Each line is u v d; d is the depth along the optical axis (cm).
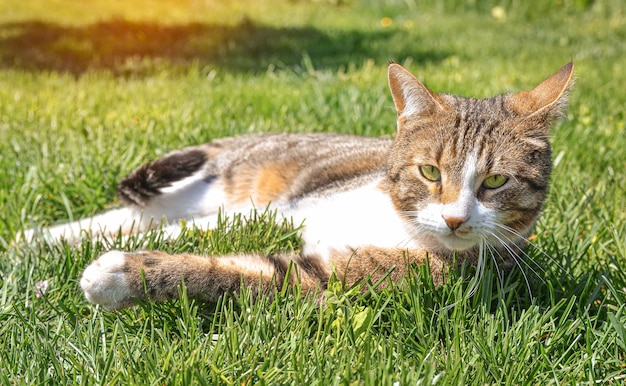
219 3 365
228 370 95
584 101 166
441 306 101
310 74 198
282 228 114
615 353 98
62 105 158
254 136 128
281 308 102
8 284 106
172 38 274
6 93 173
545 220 119
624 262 111
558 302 103
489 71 206
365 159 120
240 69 222
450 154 104
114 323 100
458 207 102
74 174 128
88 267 102
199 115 148
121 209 122
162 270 102
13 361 96
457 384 94
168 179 122
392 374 94
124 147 134
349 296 102
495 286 106
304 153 123
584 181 129
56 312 102
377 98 159
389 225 107
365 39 276
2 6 329
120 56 243
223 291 103
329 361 95
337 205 113
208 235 112
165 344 97
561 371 97
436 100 106
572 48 265
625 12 348
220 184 124
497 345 98
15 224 119
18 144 137
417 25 315
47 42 259
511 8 356
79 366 95
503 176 104
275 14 339
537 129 105
